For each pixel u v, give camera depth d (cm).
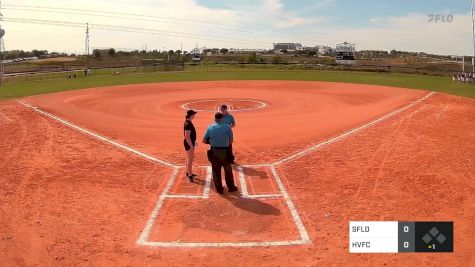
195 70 5591
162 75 4769
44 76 4847
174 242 679
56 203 842
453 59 9588
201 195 891
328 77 4259
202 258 627
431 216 760
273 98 2608
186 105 2309
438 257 621
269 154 1221
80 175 1029
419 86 3247
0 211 798
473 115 1798
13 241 676
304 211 797
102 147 1327
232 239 689
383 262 609
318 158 1162
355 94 2766
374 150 1228
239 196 882
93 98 2623
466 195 857
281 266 602
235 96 2720
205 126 1702
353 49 6444
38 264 606
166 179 998
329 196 870
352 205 820
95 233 709
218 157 877
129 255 636
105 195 890
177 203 846
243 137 1466
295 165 1102
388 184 933
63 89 3209
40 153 1246
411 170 1028
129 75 4844
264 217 774
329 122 1736
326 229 718
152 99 2578
